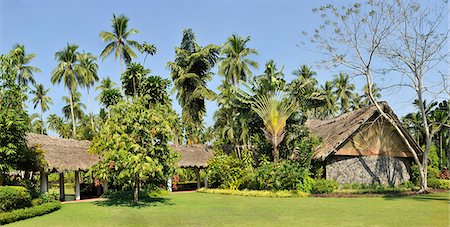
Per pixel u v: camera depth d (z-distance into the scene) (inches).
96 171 674.8
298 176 882.1
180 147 1142.3
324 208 625.6
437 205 649.0
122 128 643.5
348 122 1037.2
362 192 906.1
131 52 1454.2
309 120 1331.2
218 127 1269.7
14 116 621.6
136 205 706.8
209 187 1115.3
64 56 1574.8
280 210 609.9
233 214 573.6
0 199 538.0
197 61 1364.4
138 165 615.2
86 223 510.0
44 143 832.9
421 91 896.9
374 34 880.3
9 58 698.8
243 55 1380.4
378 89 934.4
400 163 1058.7
